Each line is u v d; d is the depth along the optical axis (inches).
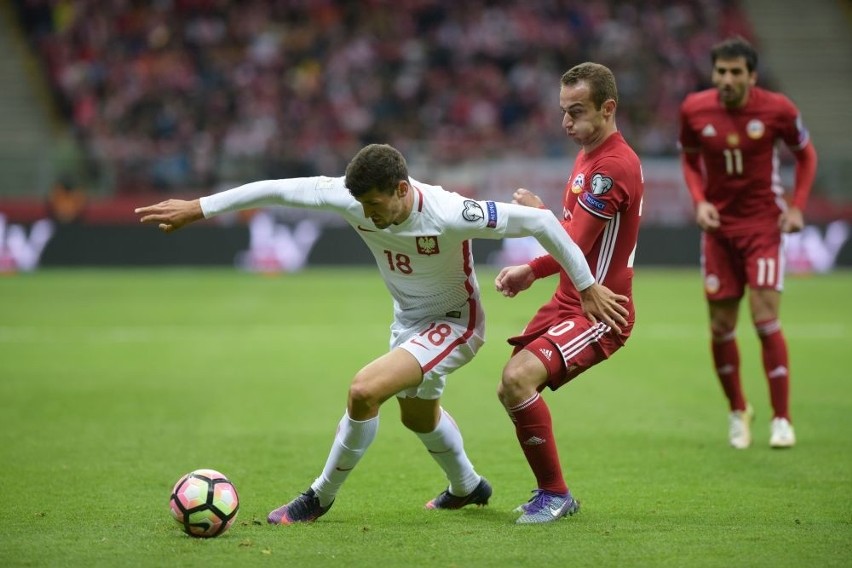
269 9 4097.0
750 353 1798.7
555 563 655.8
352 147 3563.0
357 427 737.6
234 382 1501.0
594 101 772.0
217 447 1085.1
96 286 2807.6
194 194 3277.6
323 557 668.1
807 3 4510.3
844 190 3356.3
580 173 790.5
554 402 1355.8
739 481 929.5
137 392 1413.6
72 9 4023.1
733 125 1088.8
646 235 3316.9
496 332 2052.2
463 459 807.7
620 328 783.1
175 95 3767.2
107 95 3767.2
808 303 2527.1
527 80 3981.3
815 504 836.6
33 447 1074.1
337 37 4035.4
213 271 3238.2
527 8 4183.1
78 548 689.6
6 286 2785.4
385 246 750.5
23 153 3198.8
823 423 1222.3
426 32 4133.9
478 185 3331.7
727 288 1109.7
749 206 1103.6
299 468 989.2
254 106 3774.6
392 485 917.8
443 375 766.5
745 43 1075.9
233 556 669.3
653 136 3752.5
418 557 668.7
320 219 3287.4
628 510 815.1
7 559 662.5
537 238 725.9
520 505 832.9
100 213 3230.8
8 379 1503.4
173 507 713.0
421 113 3858.3
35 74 4023.1
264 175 3302.2
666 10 4261.8
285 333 2017.7
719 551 684.1
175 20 4010.8
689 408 1317.7
